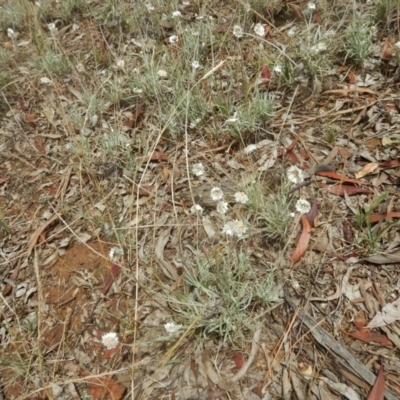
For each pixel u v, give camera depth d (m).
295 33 2.97
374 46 2.72
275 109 2.58
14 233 2.40
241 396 1.62
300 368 1.64
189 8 3.50
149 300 1.94
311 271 1.89
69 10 3.78
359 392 1.55
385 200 2.03
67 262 2.21
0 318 2.06
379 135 2.30
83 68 3.09
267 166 2.30
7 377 1.87
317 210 2.06
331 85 2.59
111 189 2.46
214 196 1.88
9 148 2.88
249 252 1.99
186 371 1.71
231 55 2.97
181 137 2.57
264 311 1.79
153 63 2.84
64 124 2.82
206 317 1.78
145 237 2.17
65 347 1.90
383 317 1.71
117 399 1.71
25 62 3.51
